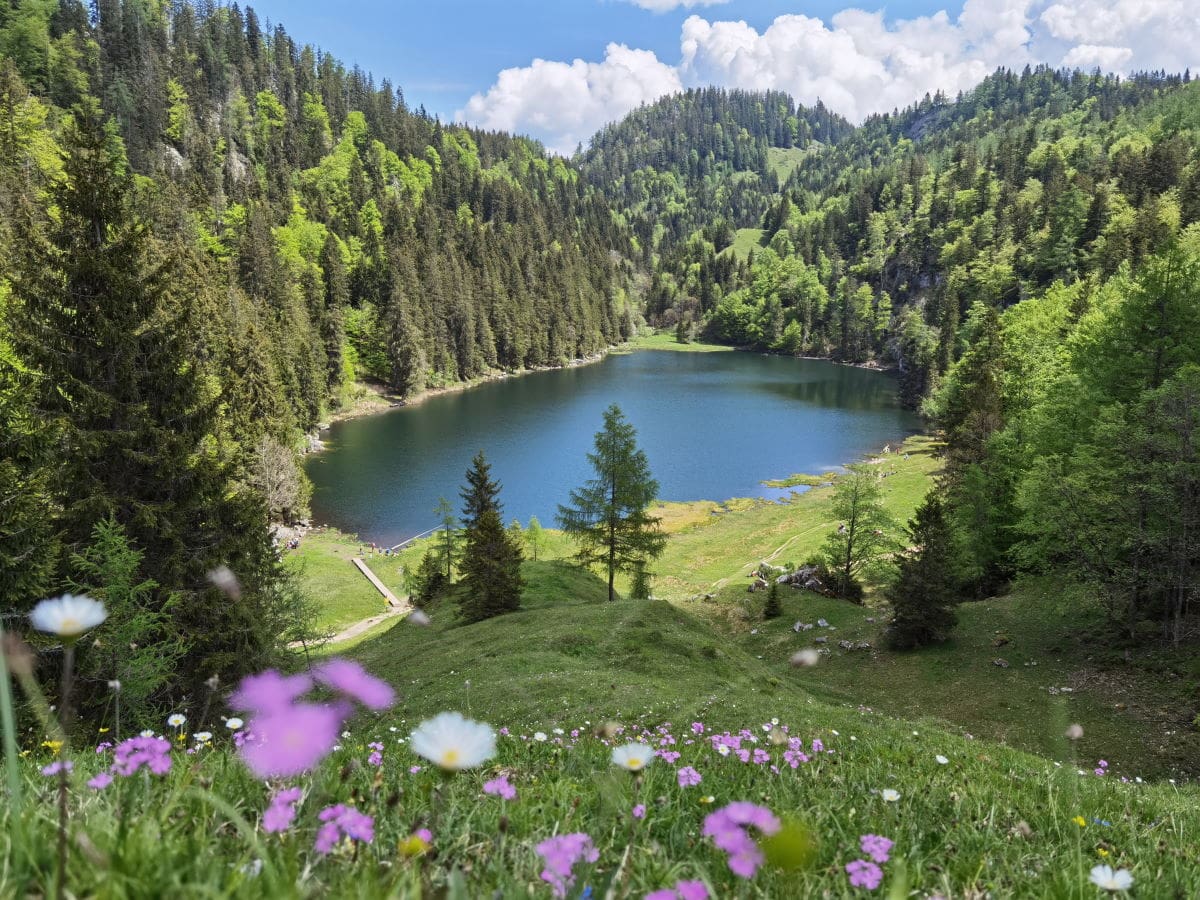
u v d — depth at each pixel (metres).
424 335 130.62
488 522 35.28
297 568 52.25
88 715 11.27
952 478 50.44
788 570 50.31
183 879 1.38
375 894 1.34
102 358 18.25
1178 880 2.34
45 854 1.39
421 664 27.03
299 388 93.31
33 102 87.94
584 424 104.50
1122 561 25.95
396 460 85.44
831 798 3.07
